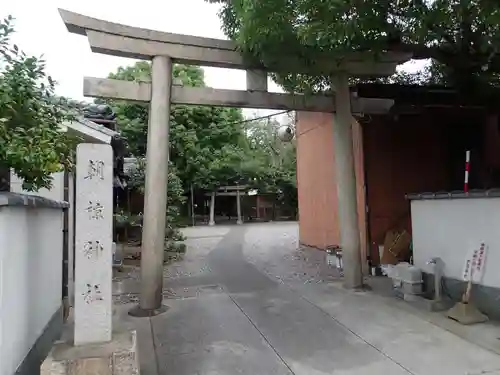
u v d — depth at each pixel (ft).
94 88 19.94
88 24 19.02
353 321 17.38
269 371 12.72
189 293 23.32
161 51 20.59
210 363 13.46
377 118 29.32
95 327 10.71
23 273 10.59
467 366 12.57
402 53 22.91
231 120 71.67
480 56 21.44
